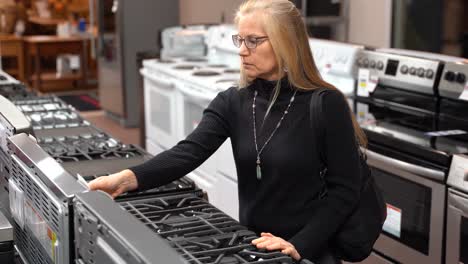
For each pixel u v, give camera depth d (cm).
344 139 181
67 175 153
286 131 184
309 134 182
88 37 965
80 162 211
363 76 382
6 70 966
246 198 195
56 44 952
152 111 539
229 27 527
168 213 166
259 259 138
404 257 313
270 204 188
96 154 221
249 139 189
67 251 143
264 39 181
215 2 745
